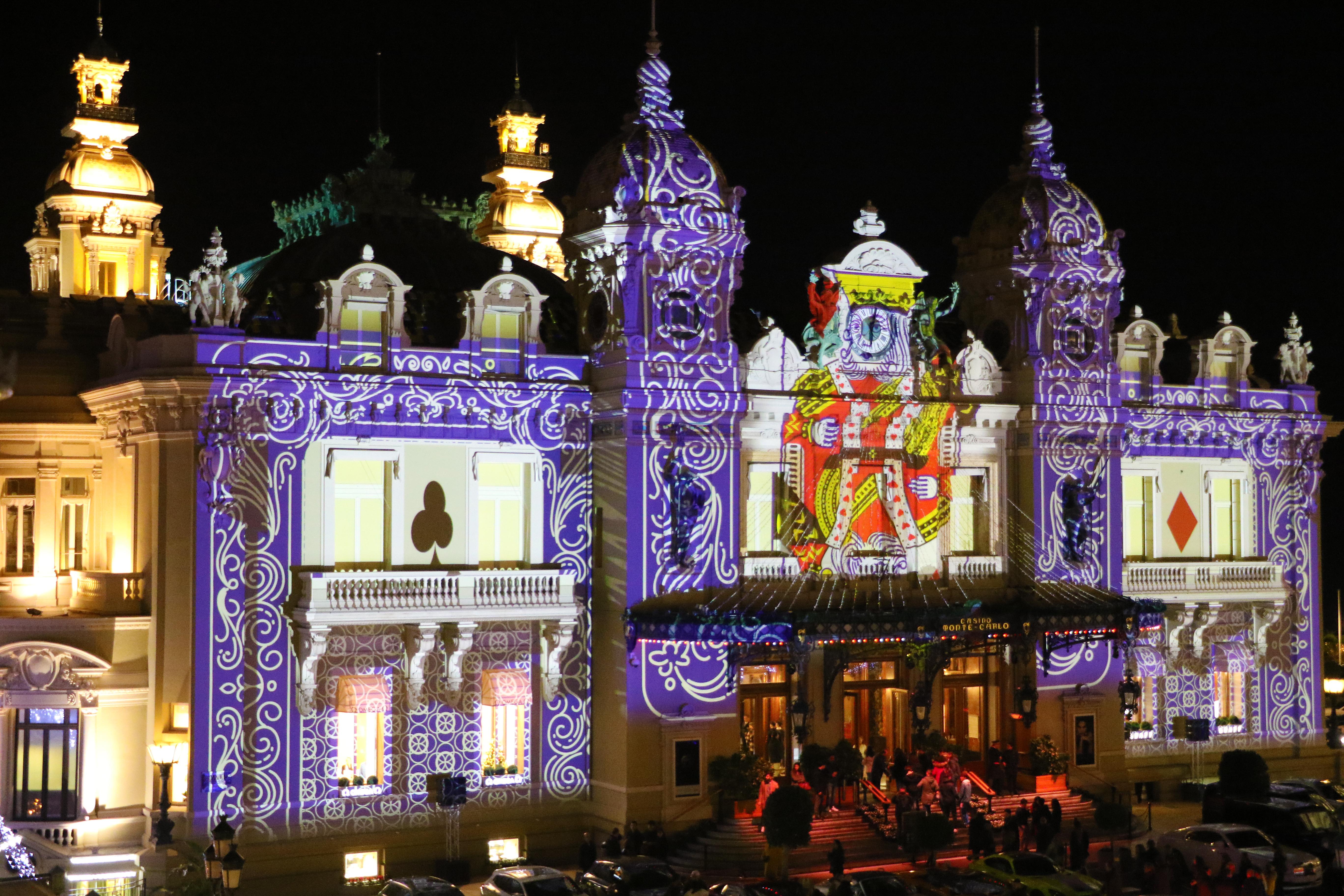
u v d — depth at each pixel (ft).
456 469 147.54
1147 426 176.04
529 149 201.05
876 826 149.69
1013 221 168.55
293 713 139.23
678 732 148.77
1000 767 160.86
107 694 140.26
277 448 139.85
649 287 149.38
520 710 149.18
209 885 123.34
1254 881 130.00
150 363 141.69
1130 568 173.17
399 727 143.54
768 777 150.20
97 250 176.45
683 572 150.41
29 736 142.00
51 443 157.79
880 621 146.82
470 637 144.25
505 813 146.72
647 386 148.36
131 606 143.95
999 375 167.84
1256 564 181.47
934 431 164.04
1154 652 174.81
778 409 155.94
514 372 150.30
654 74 155.12
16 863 137.28
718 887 126.52
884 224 161.68
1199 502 181.47
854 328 160.15
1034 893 126.41
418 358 145.79
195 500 136.98
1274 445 185.98
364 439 143.13
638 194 149.59
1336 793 161.68
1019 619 153.07
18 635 141.18
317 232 177.47
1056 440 168.25
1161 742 176.65
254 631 138.31
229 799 136.56
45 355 160.04
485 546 149.48
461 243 170.30
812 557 157.69
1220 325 183.32
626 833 145.18
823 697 157.99
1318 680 187.83
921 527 163.43
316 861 138.10
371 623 139.85
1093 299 171.12
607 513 150.82
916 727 157.38
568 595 148.56
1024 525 167.12
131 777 141.49
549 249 198.70
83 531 158.71
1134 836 155.94
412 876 140.26
